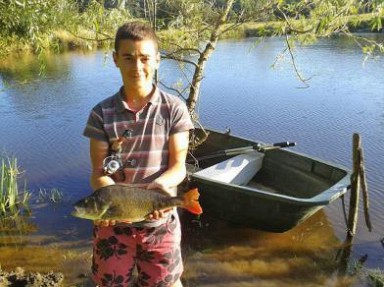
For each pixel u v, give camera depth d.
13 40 6.12
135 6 7.54
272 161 7.12
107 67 19.73
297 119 11.72
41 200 7.16
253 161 6.98
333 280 5.10
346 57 20.48
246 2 7.07
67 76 17.91
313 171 6.62
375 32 25.12
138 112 2.61
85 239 6.01
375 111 12.29
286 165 6.96
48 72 18.56
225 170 6.54
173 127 2.67
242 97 14.09
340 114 12.09
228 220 6.23
